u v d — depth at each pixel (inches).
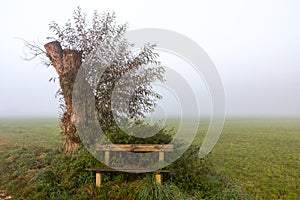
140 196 195.6
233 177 286.5
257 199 222.7
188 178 217.2
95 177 225.5
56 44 299.7
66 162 255.8
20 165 287.3
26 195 218.7
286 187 263.7
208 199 199.0
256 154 429.7
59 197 206.5
